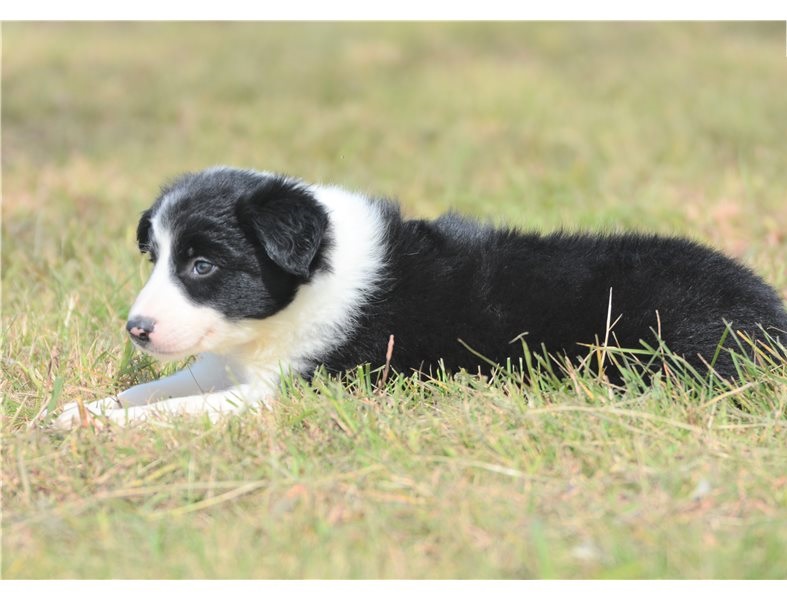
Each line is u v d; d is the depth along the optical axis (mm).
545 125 15891
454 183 12984
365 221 6754
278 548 4820
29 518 5156
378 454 5562
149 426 6109
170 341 6078
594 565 4629
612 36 22438
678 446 5555
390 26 23891
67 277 9148
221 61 21109
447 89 18453
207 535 4969
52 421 6340
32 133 16469
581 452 5543
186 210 6191
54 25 25469
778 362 6340
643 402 5996
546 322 6484
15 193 12359
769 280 8484
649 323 6402
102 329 7984
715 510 5035
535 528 4617
